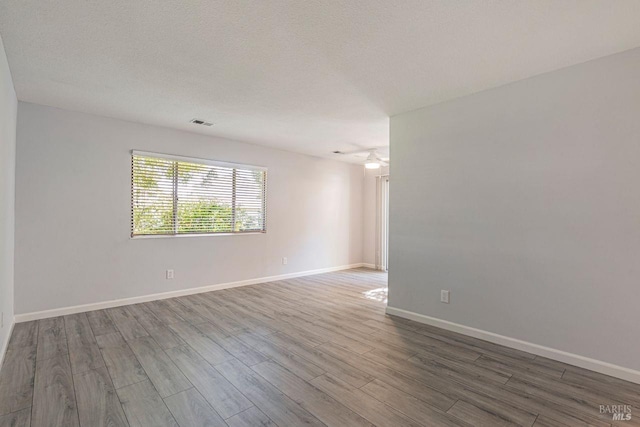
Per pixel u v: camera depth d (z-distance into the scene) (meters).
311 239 6.13
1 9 1.80
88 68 2.54
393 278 3.66
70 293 3.54
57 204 3.46
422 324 3.34
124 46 2.22
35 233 3.34
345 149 5.56
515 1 1.73
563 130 2.50
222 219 4.83
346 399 1.97
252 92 3.03
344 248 6.82
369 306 4.00
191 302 4.08
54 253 3.44
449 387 2.11
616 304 2.27
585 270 2.40
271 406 1.89
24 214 3.28
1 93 2.16
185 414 1.81
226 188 4.87
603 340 2.32
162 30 2.02
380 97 3.12
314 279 5.67
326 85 2.86
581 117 2.41
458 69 2.54
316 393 2.03
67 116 3.52
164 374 2.25
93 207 3.68
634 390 2.09
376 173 7.04
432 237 3.31
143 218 4.07
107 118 3.77
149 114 3.68
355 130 4.32
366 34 2.06
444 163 3.22
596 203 2.35
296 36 2.09
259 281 5.29
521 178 2.71
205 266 4.63
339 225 6.70
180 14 1.86
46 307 3.40
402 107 3.41
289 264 5.74
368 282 5.45
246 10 1.82
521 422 1.76
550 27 1.97
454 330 3.13
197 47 2.23
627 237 2.23
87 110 3.54
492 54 2.30
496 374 2.29
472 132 3.02
